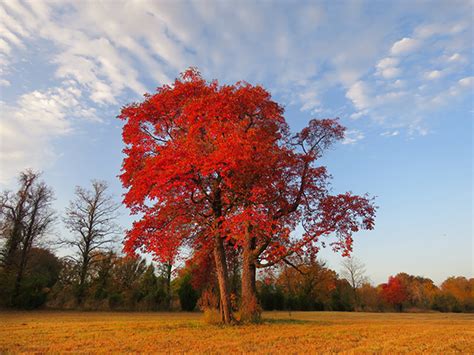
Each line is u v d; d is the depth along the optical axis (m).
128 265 53.12
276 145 19.64
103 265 48.28
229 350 11.52
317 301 61.41
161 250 18.02
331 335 15.97
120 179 19.09
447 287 83.62
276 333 16.17
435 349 12.23
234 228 17.31
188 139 16.91
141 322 22.89
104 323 22.02
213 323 19.64
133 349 11.78
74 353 10.95
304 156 21.69
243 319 19.98
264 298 56.62
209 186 18.92
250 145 16.42
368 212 20.52
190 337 14.73
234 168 16.06
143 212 18.50
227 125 16.95
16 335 15.58
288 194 21.03
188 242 20.44
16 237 41.59
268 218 18.19
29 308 39.91
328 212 20.41
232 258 24.41
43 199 43.78
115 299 45.44
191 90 19.16
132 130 19.11
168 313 41.66
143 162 18.34
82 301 44.22
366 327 20.95
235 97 17.84
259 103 19.09
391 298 71.50
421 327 21.86
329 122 22.62
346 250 19.83
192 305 47.59
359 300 71.31
